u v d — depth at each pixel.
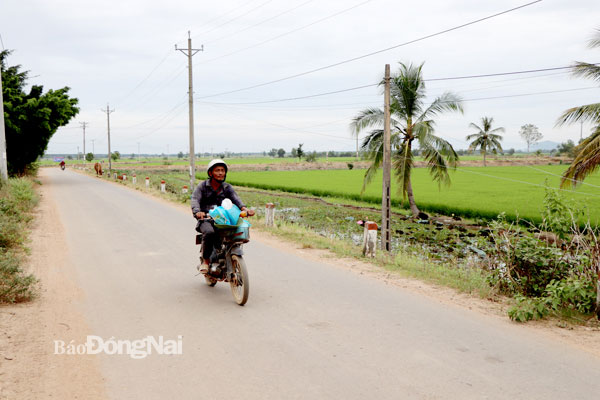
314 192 33.66
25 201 17.75
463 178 49.62
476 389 3.70
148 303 6.17
